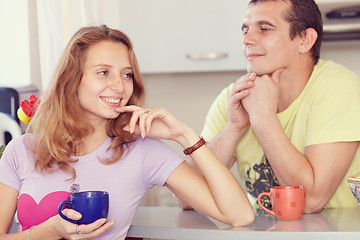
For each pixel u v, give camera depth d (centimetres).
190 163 169
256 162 178
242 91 166
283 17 166
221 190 136
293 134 170
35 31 222
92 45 138
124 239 139
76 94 140
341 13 255
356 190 138
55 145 137
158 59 282
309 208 154
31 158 141
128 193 138
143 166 140
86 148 141
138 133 145
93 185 136
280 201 141
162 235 135
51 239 124
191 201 140
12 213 142
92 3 235
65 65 139
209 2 277
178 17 279
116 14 273
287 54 167
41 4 214
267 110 162
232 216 135
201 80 316
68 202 117
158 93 320
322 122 159
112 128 142
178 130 140
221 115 191
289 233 124
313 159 157
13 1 223
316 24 170
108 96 137
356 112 159
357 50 296
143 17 281
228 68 278
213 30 278
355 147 160
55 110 140
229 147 176
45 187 136
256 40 168
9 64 223
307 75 172
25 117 161
